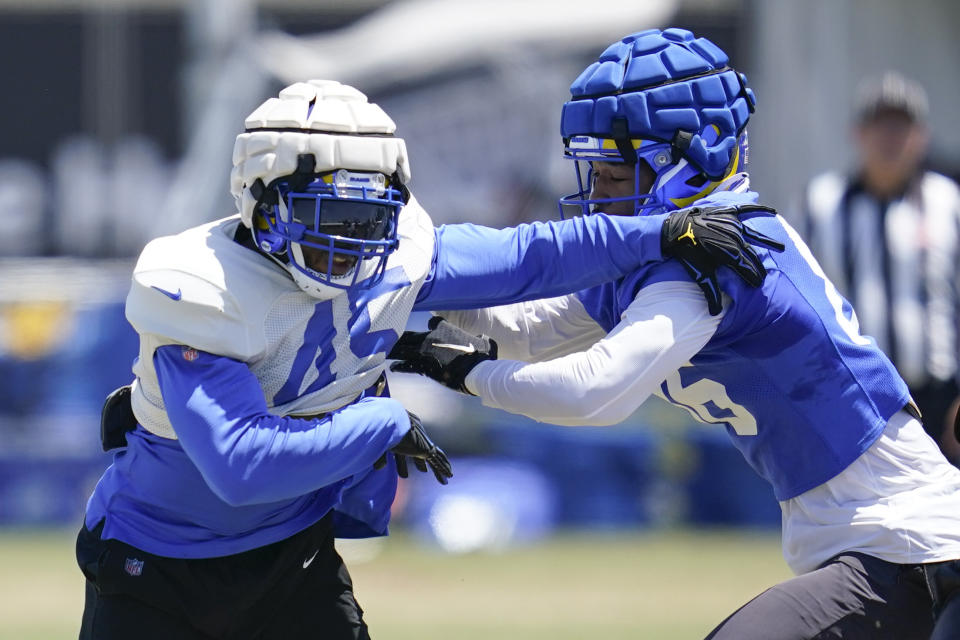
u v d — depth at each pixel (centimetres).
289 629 1262
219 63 4272
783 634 1174
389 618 2544
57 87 4659
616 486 3572
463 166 4191
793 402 1225
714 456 3609
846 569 1198
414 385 3581
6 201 4581
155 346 1144
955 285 2291
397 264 1201
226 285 1133
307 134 1126
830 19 4347
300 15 4275
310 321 1169
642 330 1199
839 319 1239
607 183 1323
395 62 4206
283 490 1125
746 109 1316
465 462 3503
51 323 3675
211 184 4278
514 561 3156
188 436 1117
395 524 3397
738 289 1208
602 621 2484
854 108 4325
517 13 4244
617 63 1292
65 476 3641
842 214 2333
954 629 1155
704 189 1302
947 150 4509
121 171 4591
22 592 2767
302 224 1128
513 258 1234
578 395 1195
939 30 4466
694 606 2630
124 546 1206
